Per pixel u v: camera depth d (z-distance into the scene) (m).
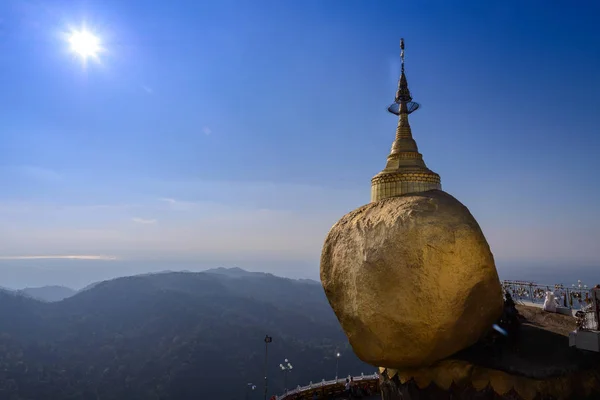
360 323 16.55
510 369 15.30
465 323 16.02
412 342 15.73
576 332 15.55
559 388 14.54
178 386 158.25
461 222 16.08
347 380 39.00
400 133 22.31
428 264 15.35
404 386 17.61
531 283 27.58
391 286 15.78
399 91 23.03
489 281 16.22
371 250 16.52
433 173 20.42
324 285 19.12
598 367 15.16
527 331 18.84
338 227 19.61
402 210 16.80
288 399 35.62
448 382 16.22
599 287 16.44
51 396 143.88
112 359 185.50
